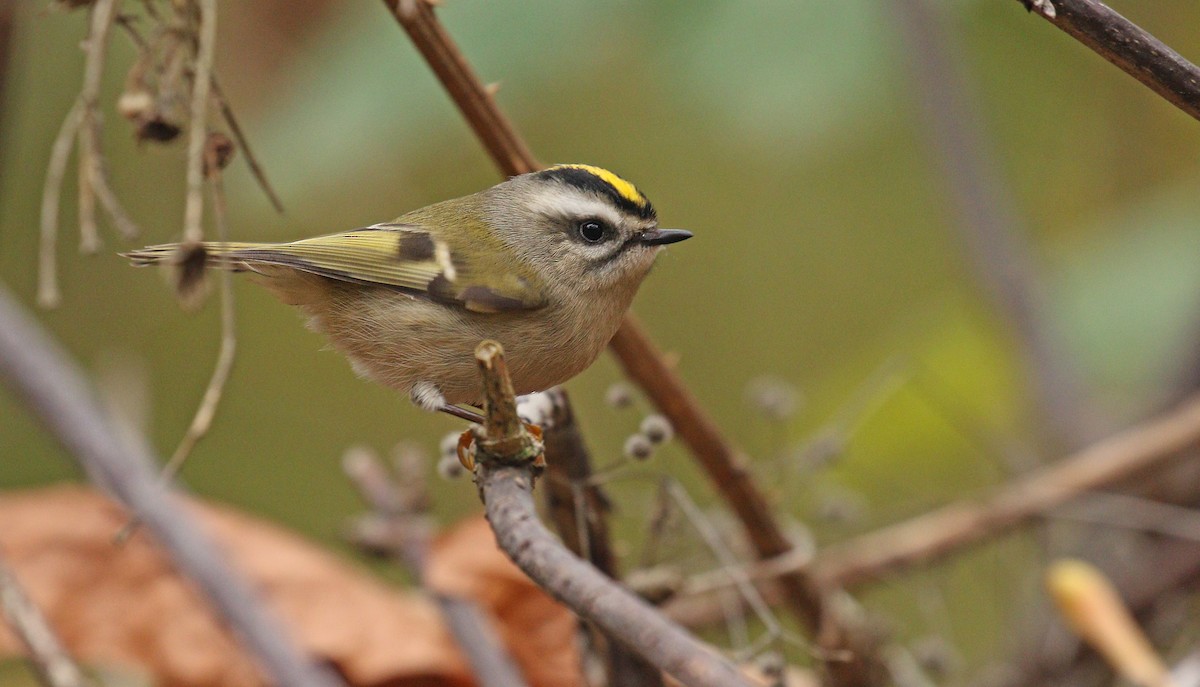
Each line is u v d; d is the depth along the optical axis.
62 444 8.09
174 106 6.59
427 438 14.89
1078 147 12.91
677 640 4.46
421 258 8.50
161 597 8.54
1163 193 12.30
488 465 5.75
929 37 10.95
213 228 13.15
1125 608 10.70
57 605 8.45
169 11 6.65
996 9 11.74
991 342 11.82
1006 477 10.44
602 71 12.58
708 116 10.70
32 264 13.75
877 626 8.38
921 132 11.30
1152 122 12.62
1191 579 10.66
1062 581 7.91
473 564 8.02
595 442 10.93
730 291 15.02
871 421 11.56
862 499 10.73
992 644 10.48
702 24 9.95
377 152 9.96
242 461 14.74
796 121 9.93
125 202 13.36
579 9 9.80
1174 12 11.88
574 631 7.58
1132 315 11.52
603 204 8.70
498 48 9.77
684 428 7.56
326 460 14.77
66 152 6.67
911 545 9.33
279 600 8.41
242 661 8.41
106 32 6.58
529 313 8.49
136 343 14.23
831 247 14.88
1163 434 9.68
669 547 7.51
